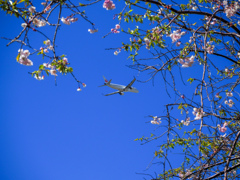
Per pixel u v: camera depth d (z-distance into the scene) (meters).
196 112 5.41
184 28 5.85
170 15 5.91
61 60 4.68
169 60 5.40
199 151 4.79
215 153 4.87
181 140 5.51
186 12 5.66
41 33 3.88
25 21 3.77
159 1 5.62
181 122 5.61
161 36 5.66
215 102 5.33
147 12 5.96
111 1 5.41
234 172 5.73
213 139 5.29
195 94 4.87
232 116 5.33
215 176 4.91
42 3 4.51
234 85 5.73
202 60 4.93
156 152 5.41
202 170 4.80
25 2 4.09
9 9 3.89
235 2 5.61
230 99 6.21
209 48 5.67
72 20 5.02
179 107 5.28
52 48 4.32
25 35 3.69
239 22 6.27
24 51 4.06
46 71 4.64
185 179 5.16
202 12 5.77
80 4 4.54
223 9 5.58
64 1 4.32
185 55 5.21
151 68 5.49
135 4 5.61
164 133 5.56
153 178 4.95
